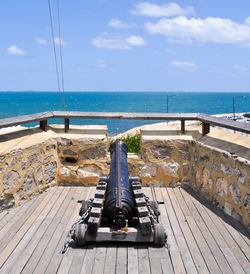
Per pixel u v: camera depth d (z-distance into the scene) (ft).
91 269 10.07
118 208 11.27
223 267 10.18
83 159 18.78
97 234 11.43
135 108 256.32
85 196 17.15
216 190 15.60
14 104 345.51
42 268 10.12
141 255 10.97
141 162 18.97
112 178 13.53
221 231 12.82
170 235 12.53
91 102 405.18
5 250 11.24
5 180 14.55
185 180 18.90
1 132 16.43
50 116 18.17
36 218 14.07
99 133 19.12
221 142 16.01
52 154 18.25
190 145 18.51
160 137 18.74
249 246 11.54
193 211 15.08
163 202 16.26
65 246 11.31
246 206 12.86
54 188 18.48
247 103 373.40
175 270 10.02
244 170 12.82
